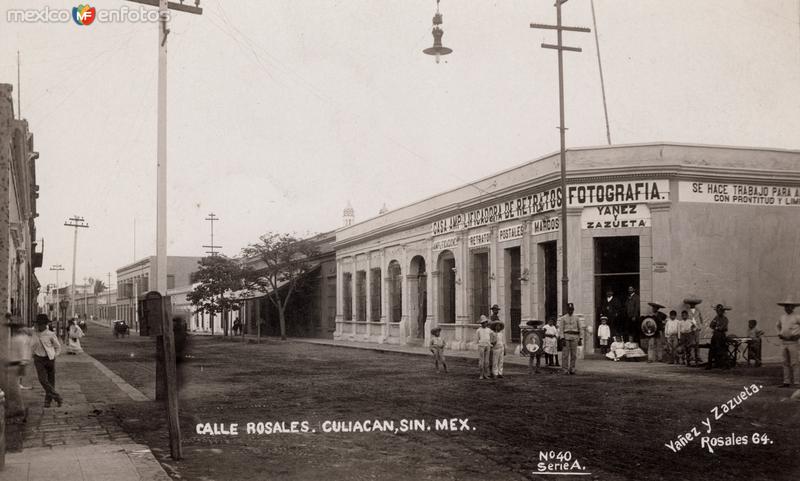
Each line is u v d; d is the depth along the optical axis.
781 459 7.55
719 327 17.36
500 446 8.38
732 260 20.81
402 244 34.66
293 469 7.35
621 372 17.00
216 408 11.72
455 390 13.96
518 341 25.16
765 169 20.98
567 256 21.00
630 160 21.14
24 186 20.52
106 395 13.83
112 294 101.44
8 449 8.00
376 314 38.62
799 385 12.96
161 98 12.95
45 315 12.14
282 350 31.98
